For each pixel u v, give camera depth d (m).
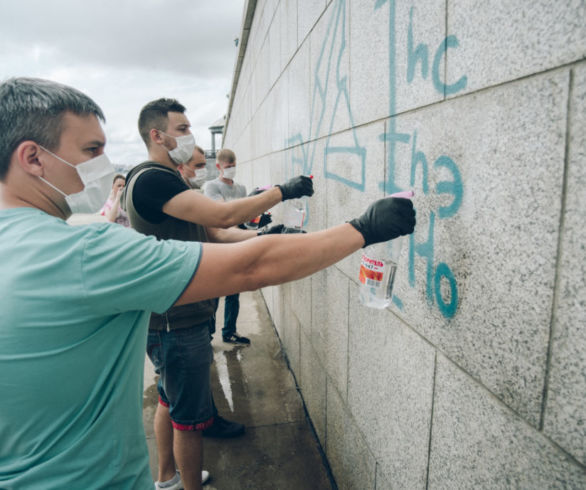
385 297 1.47
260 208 2.10
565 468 0.77
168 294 0.94
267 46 4.55
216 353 4.12
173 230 2.06
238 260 0.99
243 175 8.65
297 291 3.35
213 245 1.01
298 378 3.42
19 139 0.93
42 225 0.90
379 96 1.54
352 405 2.03
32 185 0.98
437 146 1.16
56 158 0.97
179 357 1.99
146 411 3.22
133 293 0.91
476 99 0.98
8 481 0.90
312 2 2.46
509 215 0.89
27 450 0.91
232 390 3.45
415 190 1.30
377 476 1.73
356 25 1.75
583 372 0.73
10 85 0.93
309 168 2.69
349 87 1.87
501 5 0.88
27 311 0.84
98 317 0.92
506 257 0.91
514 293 0.89
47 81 0.98
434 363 1.24
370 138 1.65
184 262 0.95
